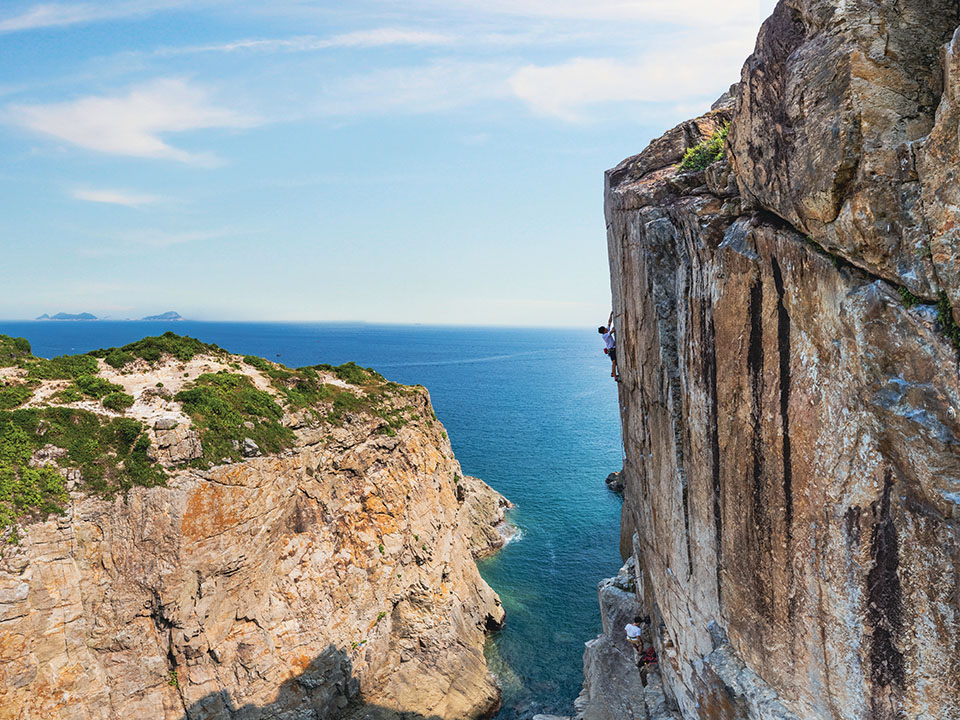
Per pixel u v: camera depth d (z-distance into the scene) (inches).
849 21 351.6
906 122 344.2
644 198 713.0
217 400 1392.7
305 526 1446.9
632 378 856.9
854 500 384.8
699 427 585.9
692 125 807.1
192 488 1246.3
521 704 1497.3
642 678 906.1
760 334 479.5
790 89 406.9
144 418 1301.7
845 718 416.5
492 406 6151.6
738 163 495.2
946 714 353.1
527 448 4136.3
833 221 372.2
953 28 352.2
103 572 1161.4
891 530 366.0
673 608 714.2
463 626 1653.5
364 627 1465.3
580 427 4982.8
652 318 695.1
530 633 1787.6
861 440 376.2
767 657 510.0
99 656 1136.8
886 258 346.3
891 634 374.9
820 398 412.5
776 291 458.0
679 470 644.7
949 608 340.2
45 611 1090.7
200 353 1626.5
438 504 1768.0
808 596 442.3
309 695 1314.0
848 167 354.0
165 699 1173.7
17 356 1418.6
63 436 1213.1
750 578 521.7
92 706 1104.2
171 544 1211.9
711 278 537.3
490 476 3388.3
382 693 1424.7
